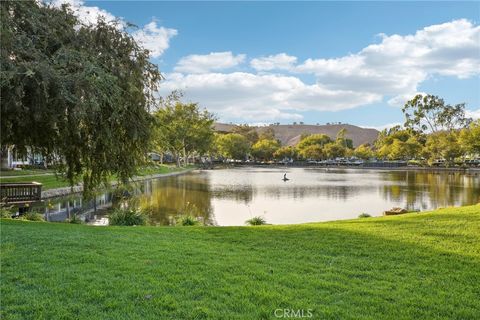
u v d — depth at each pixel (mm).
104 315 3854
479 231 7836
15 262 5641
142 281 4863
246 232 8570
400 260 5965
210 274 5180
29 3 10703
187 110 68812
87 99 9969
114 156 13141
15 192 19547
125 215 14109
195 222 14812
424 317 3910
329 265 5715
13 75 8789
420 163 80500
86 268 5410
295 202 25312
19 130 12133
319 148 107562
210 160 108750
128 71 12250
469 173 58531
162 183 40750
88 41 11914
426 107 87312
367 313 3992
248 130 142750
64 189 26984
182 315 3879
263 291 4527
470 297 4449
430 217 9719
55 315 3842
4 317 3777
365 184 39156
